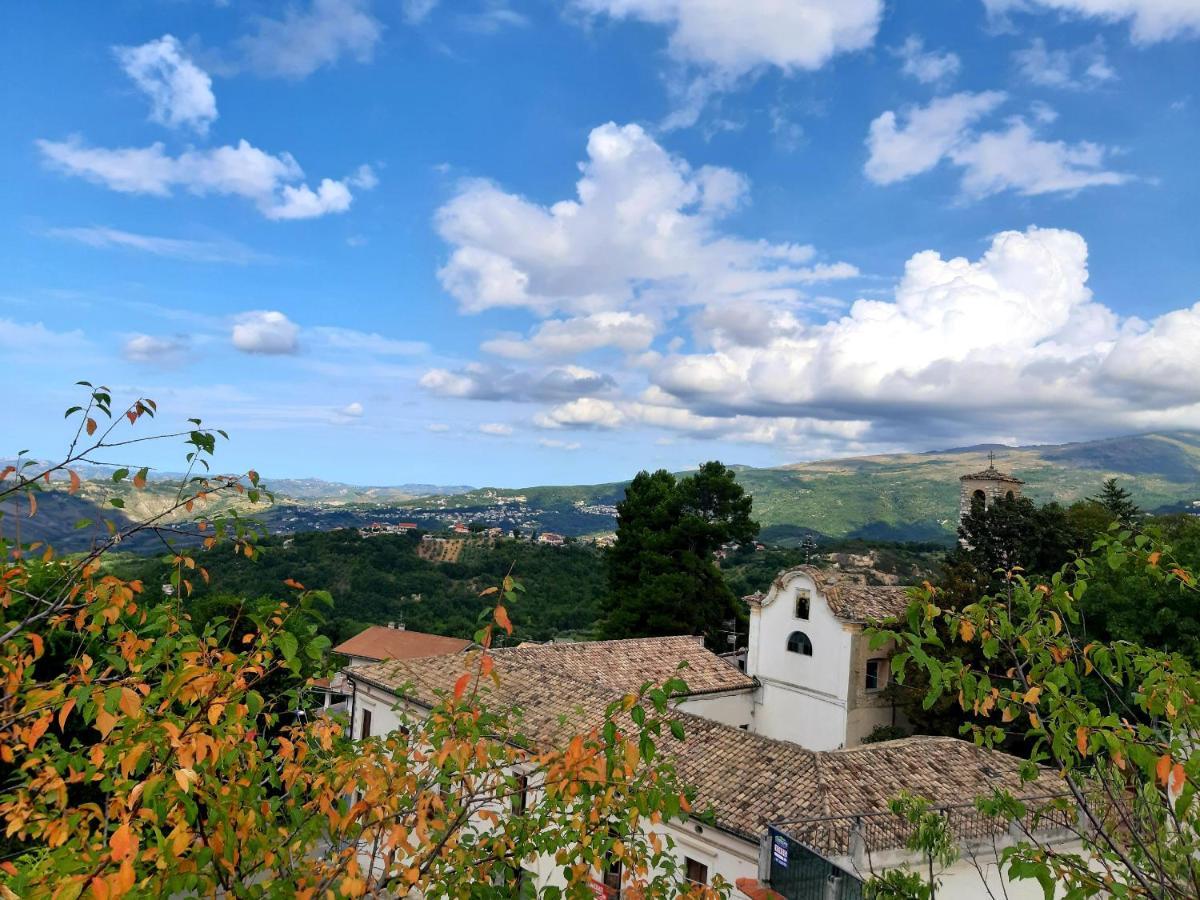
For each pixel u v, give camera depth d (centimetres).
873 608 3097
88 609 611
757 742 1886
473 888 636
